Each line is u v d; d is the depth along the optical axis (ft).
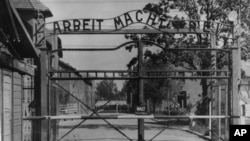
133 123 132.67
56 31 45.65
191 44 80.28
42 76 43.57
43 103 43.47
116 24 46.55
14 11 31.17
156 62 87.86
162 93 122.52
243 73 94.89
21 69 41.24
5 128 36.35
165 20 47.50
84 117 42.04
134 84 73.56
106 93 79.25
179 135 77.97
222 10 81.00
